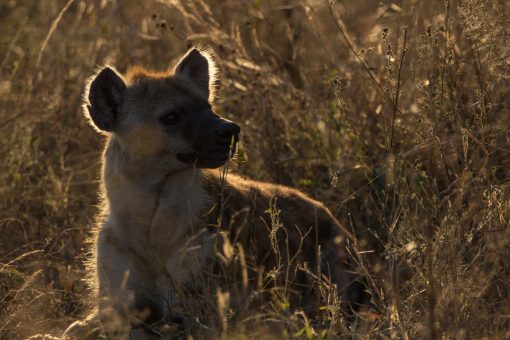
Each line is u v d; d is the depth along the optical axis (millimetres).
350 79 23406
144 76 18812
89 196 24203
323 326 16062
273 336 14695
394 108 18328
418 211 17484
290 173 23250
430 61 20531
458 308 14445
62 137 25406
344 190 21172
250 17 27422
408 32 22344
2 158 24250
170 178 17953
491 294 15750
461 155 18500
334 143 22984
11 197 23094
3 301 17891
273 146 23562
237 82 25266
